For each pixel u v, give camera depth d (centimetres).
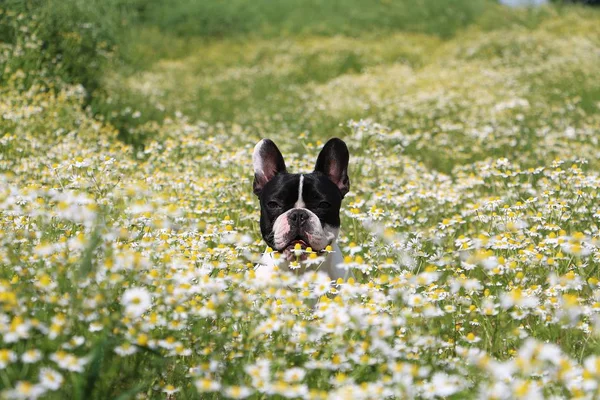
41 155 290
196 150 322
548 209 239
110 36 552
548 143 368
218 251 203
